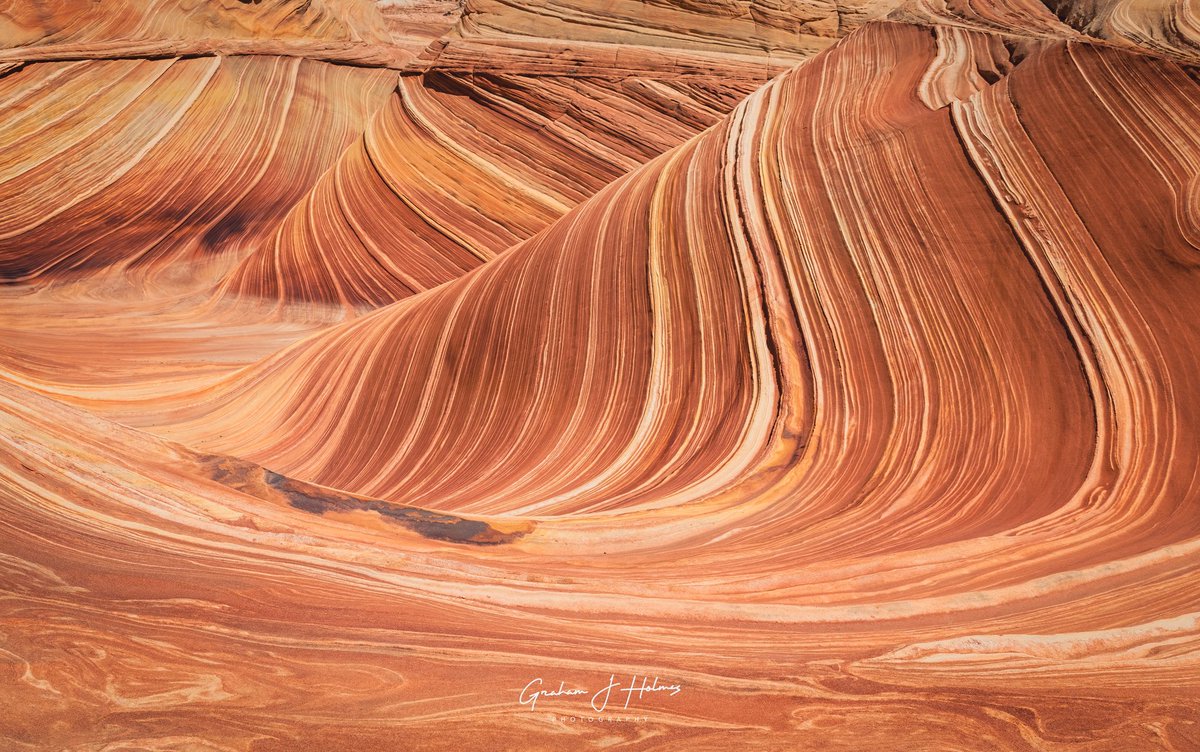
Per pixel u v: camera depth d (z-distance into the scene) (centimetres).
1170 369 703
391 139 1925
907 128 1022
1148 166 812
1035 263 815
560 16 1936
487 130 1847
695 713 308
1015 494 668
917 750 283
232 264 2031
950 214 900
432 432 1112
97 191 2059
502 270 1263
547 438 998
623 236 1141
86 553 394
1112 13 1059
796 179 1052
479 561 518
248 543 464
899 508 668
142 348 1560
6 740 247
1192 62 843
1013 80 991
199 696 289
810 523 652
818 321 894
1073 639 371
